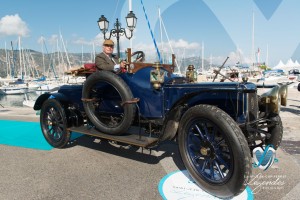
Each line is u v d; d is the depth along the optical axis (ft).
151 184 11.19
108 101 14.11
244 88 9.99
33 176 12.19
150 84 12.42
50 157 14.71
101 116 14.60
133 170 12.69
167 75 13.10
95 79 13.05
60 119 16.03
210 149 10.08
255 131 11.02
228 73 15.19
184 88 11.34
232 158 9.13
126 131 12.72
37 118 26.73
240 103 10.52
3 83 154.30
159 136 11.57
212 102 11.29
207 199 9.88
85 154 15.06
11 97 112.68
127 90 12.19
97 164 13.53
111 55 15.08
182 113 11.75
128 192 10.55
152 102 12.42
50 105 16.06
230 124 9.16
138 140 12.11
